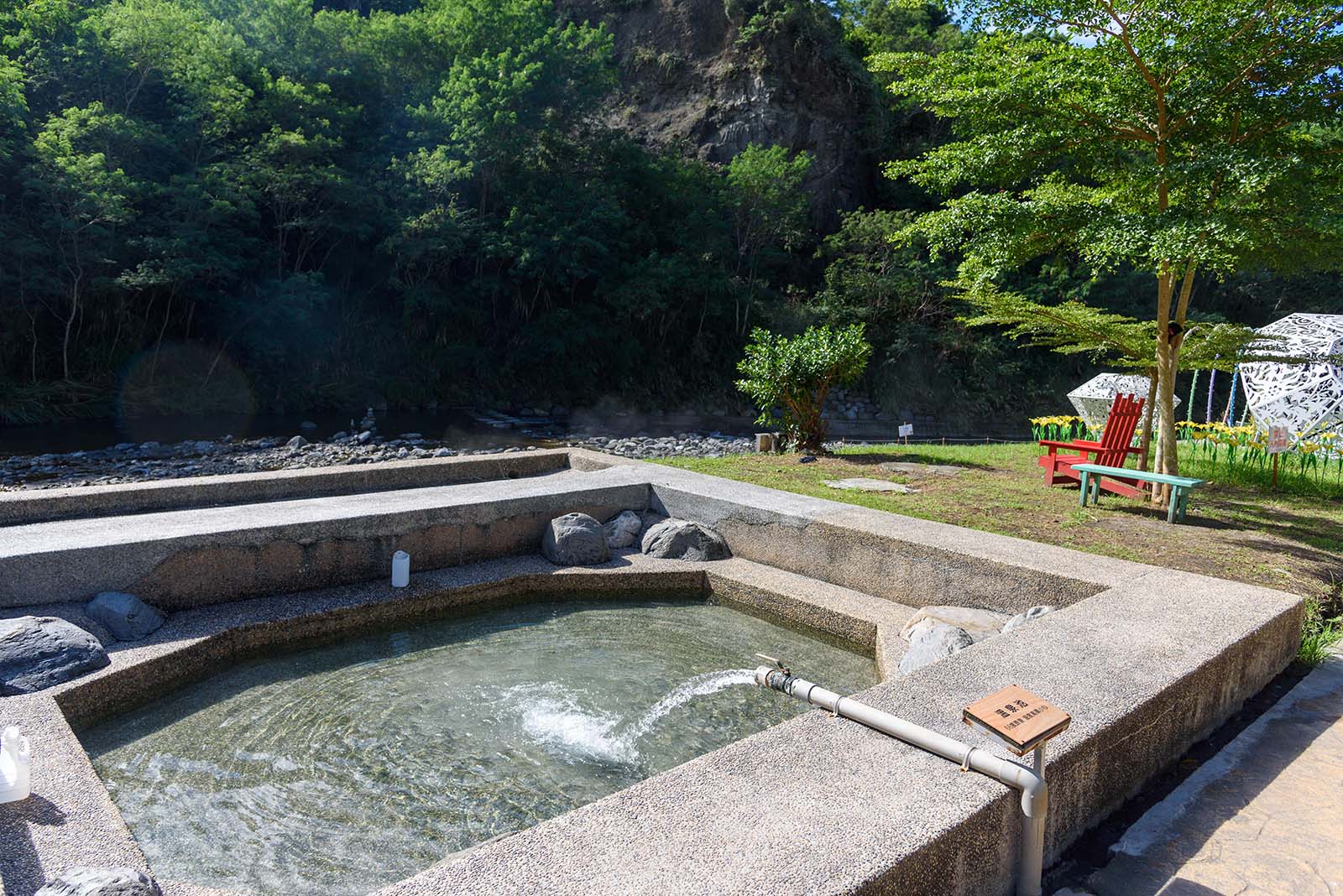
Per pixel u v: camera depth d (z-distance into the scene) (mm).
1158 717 3469
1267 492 9578
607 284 36062
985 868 2562
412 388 32750
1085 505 8320
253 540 6273
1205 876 2809
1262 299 43031
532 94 34938
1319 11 7207
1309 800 3318
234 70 28547
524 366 35312
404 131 33688
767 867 2180
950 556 6191
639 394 36781
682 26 49094
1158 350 8375
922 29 50969
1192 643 4043
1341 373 13047
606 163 39406
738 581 7082
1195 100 7656
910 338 39438
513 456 9969
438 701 5074
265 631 5844
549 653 5941
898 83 8812
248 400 29219
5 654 4621
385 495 7820
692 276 37562
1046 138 8055
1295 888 2740
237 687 5254
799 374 12703
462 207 34438
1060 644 4020
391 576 6934
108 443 20922
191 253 25953
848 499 8492
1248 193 6902
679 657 5934
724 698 5203
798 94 46156
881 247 40969
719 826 2402
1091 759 3047
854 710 3102
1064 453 9883
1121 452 9172
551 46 35031
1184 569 6055
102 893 2270
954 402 39500
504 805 3906
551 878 2131
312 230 29172
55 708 3805
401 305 33844
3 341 25000
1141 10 7676
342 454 19906
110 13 26344
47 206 23859
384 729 4680
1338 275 41000
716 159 45312
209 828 3672
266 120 28469
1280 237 7582
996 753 2846
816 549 7117
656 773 4230
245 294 29000
